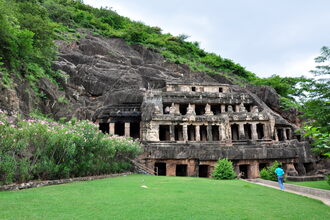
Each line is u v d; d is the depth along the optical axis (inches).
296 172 1330.0
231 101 1775.3
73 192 486.3
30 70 1467.8
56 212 323.0
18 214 303.0
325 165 1483.8
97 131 818.2
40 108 1413.6
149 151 1274.6
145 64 2212.1
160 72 2100.1
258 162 1315.2
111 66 1955.0
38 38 1512.1
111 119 1556.3
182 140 1562.5
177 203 411.2
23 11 1652.3
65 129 704.4
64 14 2536.9
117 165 976.3
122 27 3176.7
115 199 426.0
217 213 352.8
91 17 2950.3
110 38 2610.7
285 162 1355.8
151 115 1469.0
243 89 1943.9
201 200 453.7
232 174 1058.7
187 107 1728.6
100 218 301.3
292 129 1711.4
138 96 1702.8
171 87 1838.1
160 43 2893.7
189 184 704.4
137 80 1871.3
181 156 1263.5
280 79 2625.5
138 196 462.6
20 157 613.9
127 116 1568.7
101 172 871.7
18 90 1208.8
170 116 1481.3
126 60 2150.6
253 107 1683.1
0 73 1078.4
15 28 1209.4
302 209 430.3
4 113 692.7
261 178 1162.0
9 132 548.4
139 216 316.8
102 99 1724.9
